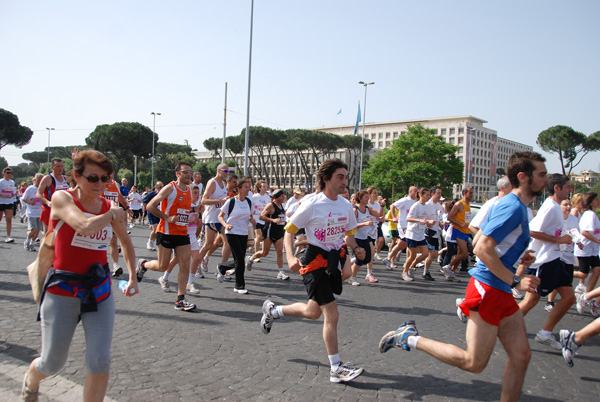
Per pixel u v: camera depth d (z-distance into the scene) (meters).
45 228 7.30
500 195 6.14
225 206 7.01
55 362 2.57
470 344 3.04
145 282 7.68
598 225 6.71
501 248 3.05
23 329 4.58
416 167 53.34
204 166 66.44
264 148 72.81
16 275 7.43
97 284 2.58
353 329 5.36
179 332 4.88
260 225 10.86
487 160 132.12
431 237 9.42
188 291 7.01
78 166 2.59
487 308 2.97
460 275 10.30
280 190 8.64
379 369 4.03
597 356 4.66
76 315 2.61
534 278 2.88
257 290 7.44
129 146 61.91
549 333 4.82
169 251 5.97
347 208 3.98
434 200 10.01
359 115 47.06
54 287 2.55
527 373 4.10
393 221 11.74
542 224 4.75
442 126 127.31
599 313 6.80
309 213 3.85
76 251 2.60
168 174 67.31
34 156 109.56
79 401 3.07
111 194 9.10
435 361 4.30
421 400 3.38
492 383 3.78
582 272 6.91
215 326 5.18
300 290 7.57
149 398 3.21
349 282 8.51
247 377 3.70
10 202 11.88
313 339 4.83
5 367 3.60
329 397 3.37
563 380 3.95
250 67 24.28
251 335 4.89
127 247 2.92
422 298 7.38
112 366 3.79
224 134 31.70
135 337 4.62
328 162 3.91
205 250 8.28
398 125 131.25
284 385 3.57
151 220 11.73
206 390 3.40
